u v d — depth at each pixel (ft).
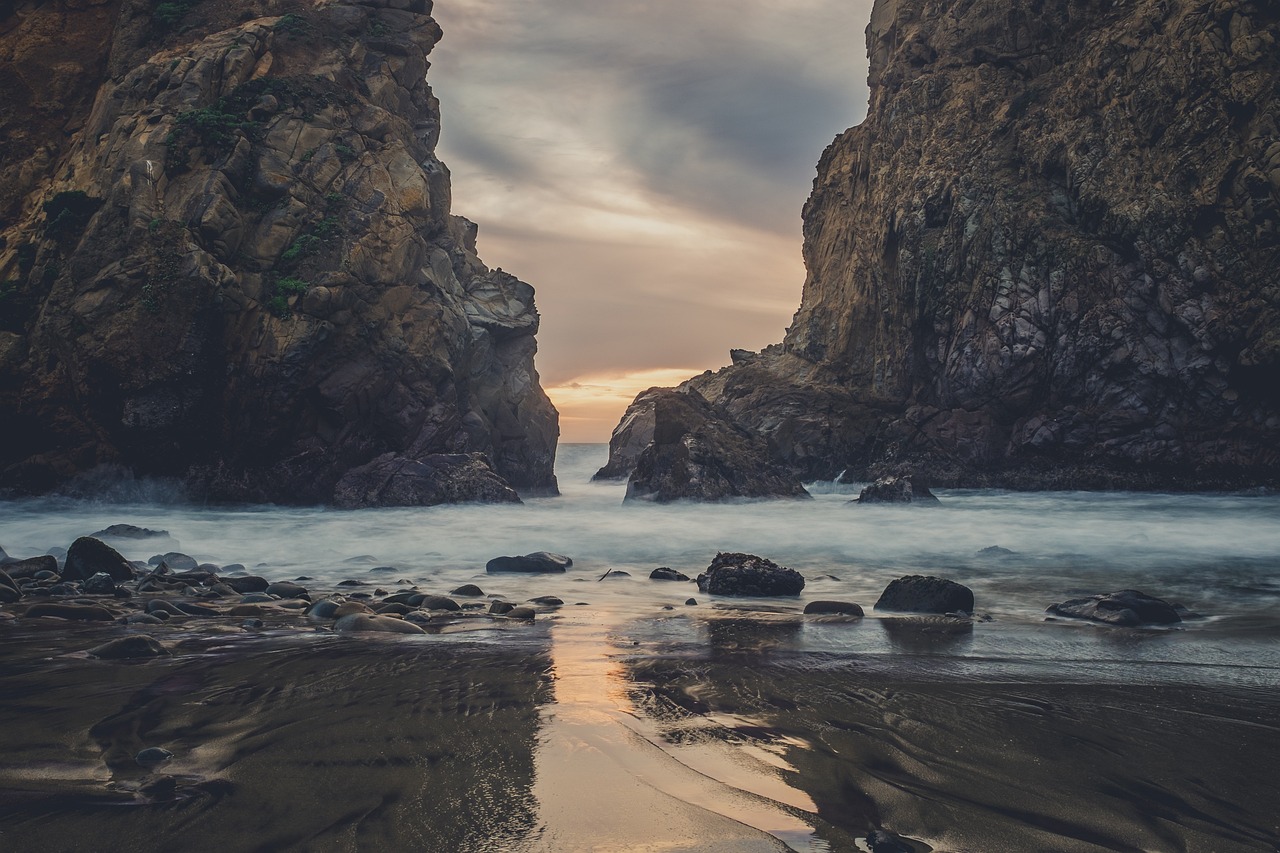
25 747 12.97
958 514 70.44
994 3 120.78
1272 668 19.97
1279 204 89.10
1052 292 100.48
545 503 89.81
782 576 33.47
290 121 86.07
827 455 115.14
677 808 10.92
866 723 15.03
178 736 13.62
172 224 75.41
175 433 74.49
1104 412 96.63
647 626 25.30
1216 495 87.92
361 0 103.24
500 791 11.37
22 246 82.28
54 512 68.90
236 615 26.86
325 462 79.30
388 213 87.30
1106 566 43.14
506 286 112.68
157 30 93.81
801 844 9.90
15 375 75.51
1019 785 12.05
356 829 10.04
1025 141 109.70
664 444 92.94
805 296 157.38
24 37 95.50
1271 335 87.15
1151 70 99.71
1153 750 13.71
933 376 112.78
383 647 21.39
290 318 77.25
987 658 20.89
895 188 121.70
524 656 20.44
